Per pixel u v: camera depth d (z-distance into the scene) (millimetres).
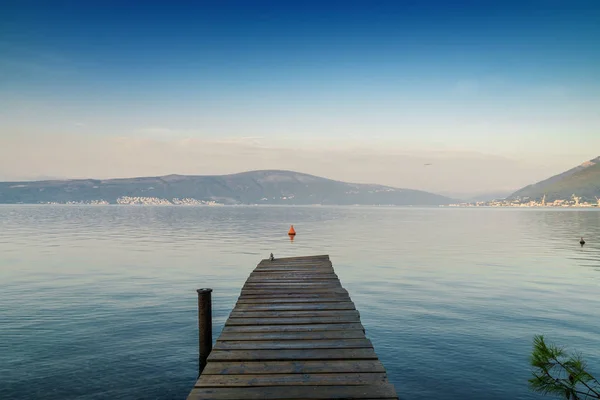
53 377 10391
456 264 29750
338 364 7258
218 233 61062
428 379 10523
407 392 9875
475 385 10188
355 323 9930
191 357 11789
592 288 21234
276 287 14508
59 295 19125
